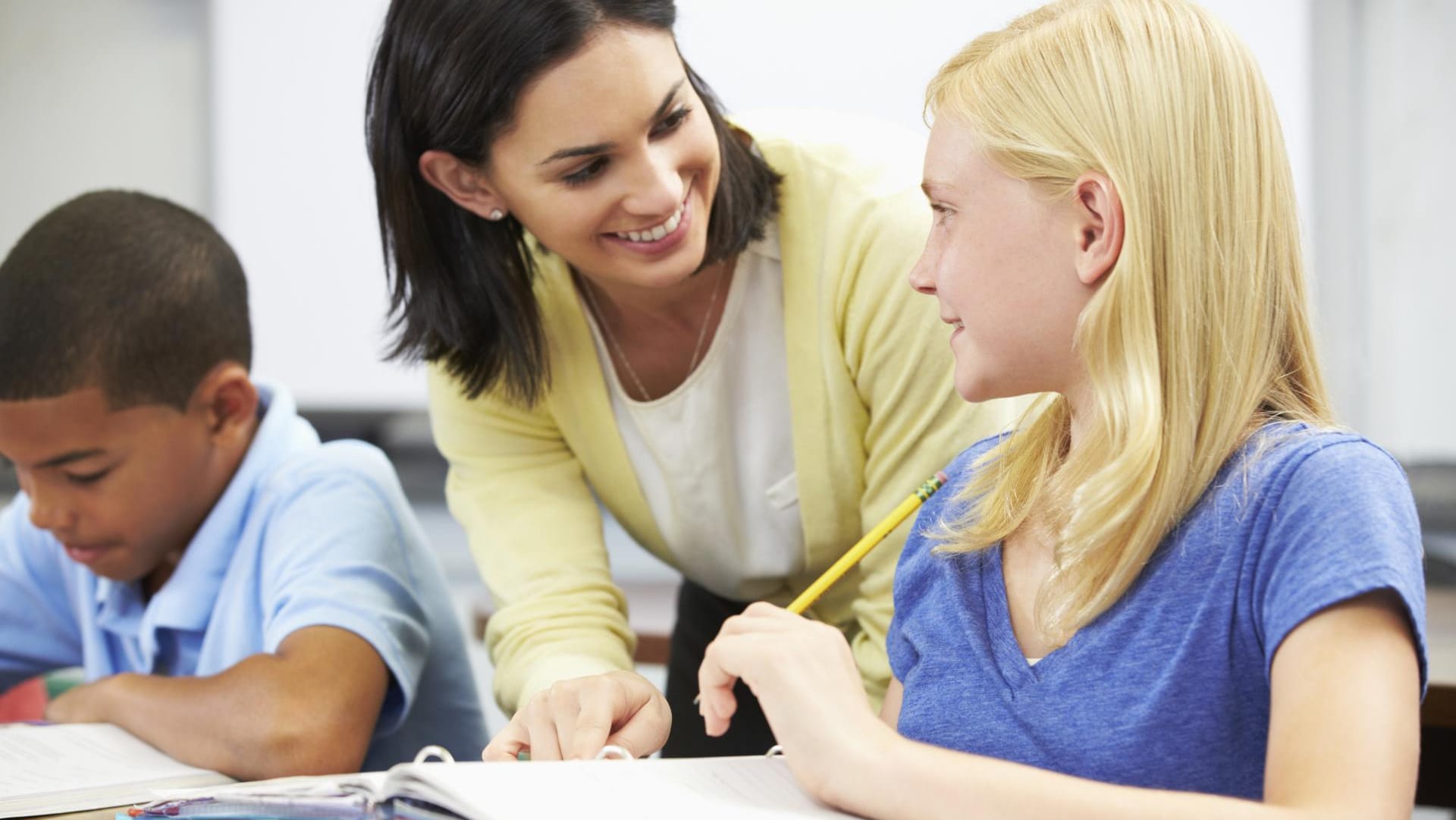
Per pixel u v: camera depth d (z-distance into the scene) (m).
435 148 1.16
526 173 1.11
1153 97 0.82
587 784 0.78
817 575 1.34
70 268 1.30
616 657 1.26
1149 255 0.81
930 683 0.90
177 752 1.19
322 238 2.62
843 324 1.22
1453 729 1.29
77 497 1.33
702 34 2.44
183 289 1.35
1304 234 0.89
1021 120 0.85
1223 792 0.78
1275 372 0.83
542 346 1.31
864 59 2.41
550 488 1.37
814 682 0.79
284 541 1.35
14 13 2.65
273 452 1.43
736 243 1.19
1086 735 0.81
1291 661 0.72
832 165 1.24
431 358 1.32
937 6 2.39
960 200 0.87
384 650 1.28
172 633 1.41
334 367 2.64
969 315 0.87
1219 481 0.81
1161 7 0.85
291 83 2.62
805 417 1.26
